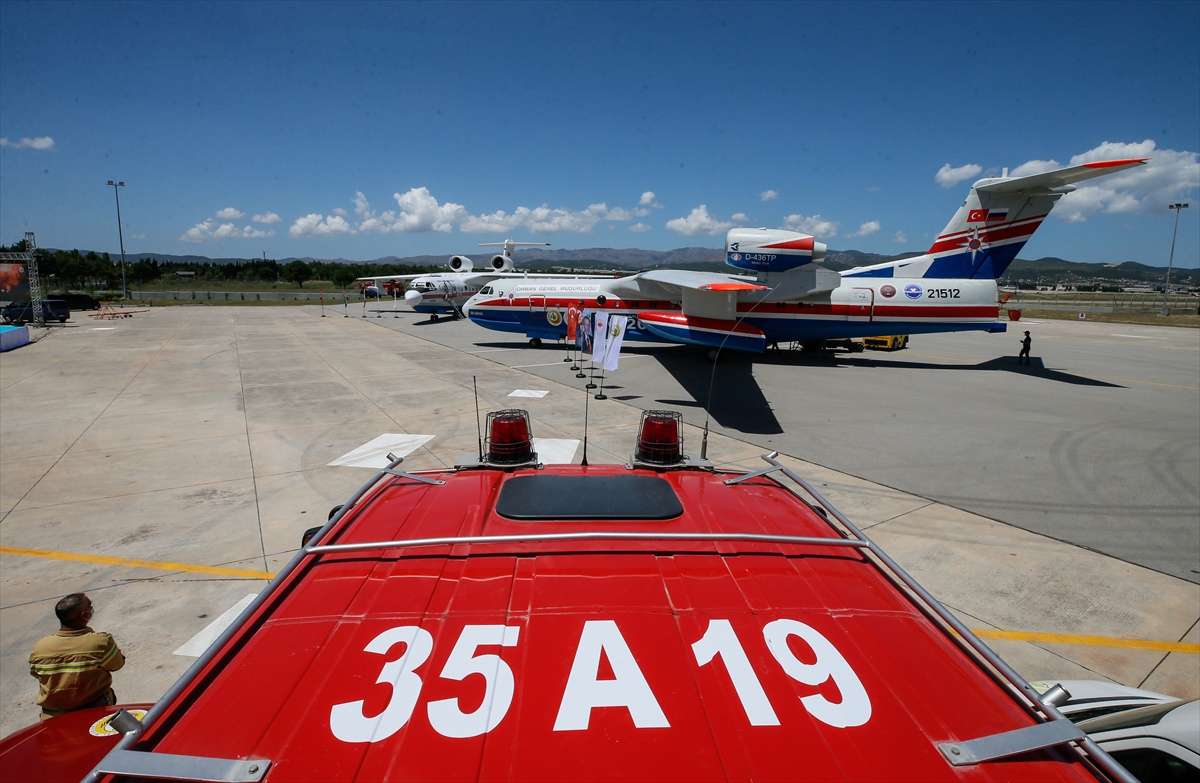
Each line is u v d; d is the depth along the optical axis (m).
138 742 1.83
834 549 3.02
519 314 26.19
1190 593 6.81
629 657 2.18
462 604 2.45
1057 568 7.35
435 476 3.89
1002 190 20.61
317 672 2.11
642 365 22.44
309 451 11.62
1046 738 1.86
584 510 3.21
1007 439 12.79
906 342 28.39
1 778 2.75
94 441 12.27
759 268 21.06
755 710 1.99
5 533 8.05
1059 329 42.28
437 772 1.75
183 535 8.02
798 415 14.76
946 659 2.27
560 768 1.77
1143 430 13.57
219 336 31.64
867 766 1.80
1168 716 3.27
